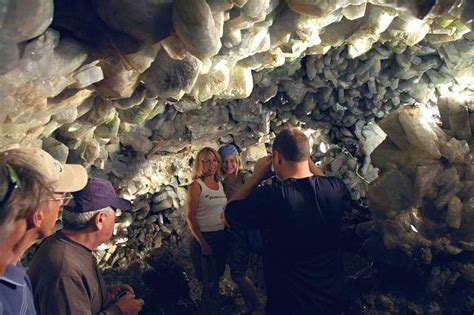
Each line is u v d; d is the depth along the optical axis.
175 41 2.29
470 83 4.91
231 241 4.13
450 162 3.91
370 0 2.61
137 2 2.10
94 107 2.87
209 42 2.16
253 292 4.14
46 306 2.32
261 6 2.39
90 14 2.17
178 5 2.10
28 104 2.19
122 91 2.55
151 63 2.53
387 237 3.90
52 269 2.35
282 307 3.22
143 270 4.66
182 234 4.94
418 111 3.98
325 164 5.37
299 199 3.08
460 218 3.78
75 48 2.19
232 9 2.42
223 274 4.65
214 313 4.17
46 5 1.87
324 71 4.69
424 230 3.86
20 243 1.55
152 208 4.82
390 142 4.21
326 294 3.18
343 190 3.21
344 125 5.27
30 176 1.53
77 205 2.40
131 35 2.20
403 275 4.01
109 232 2.51
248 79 3.34
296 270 3.16
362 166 5.35
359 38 3.33
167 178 4.75
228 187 4.16
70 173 1.96
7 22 1.79
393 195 3.96
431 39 4.20
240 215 3.15
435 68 4.82
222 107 4.73
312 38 3.15
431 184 3.88
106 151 4.18
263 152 5.11
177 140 4.65
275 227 3.13
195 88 3.09
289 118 5.13
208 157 4.08
